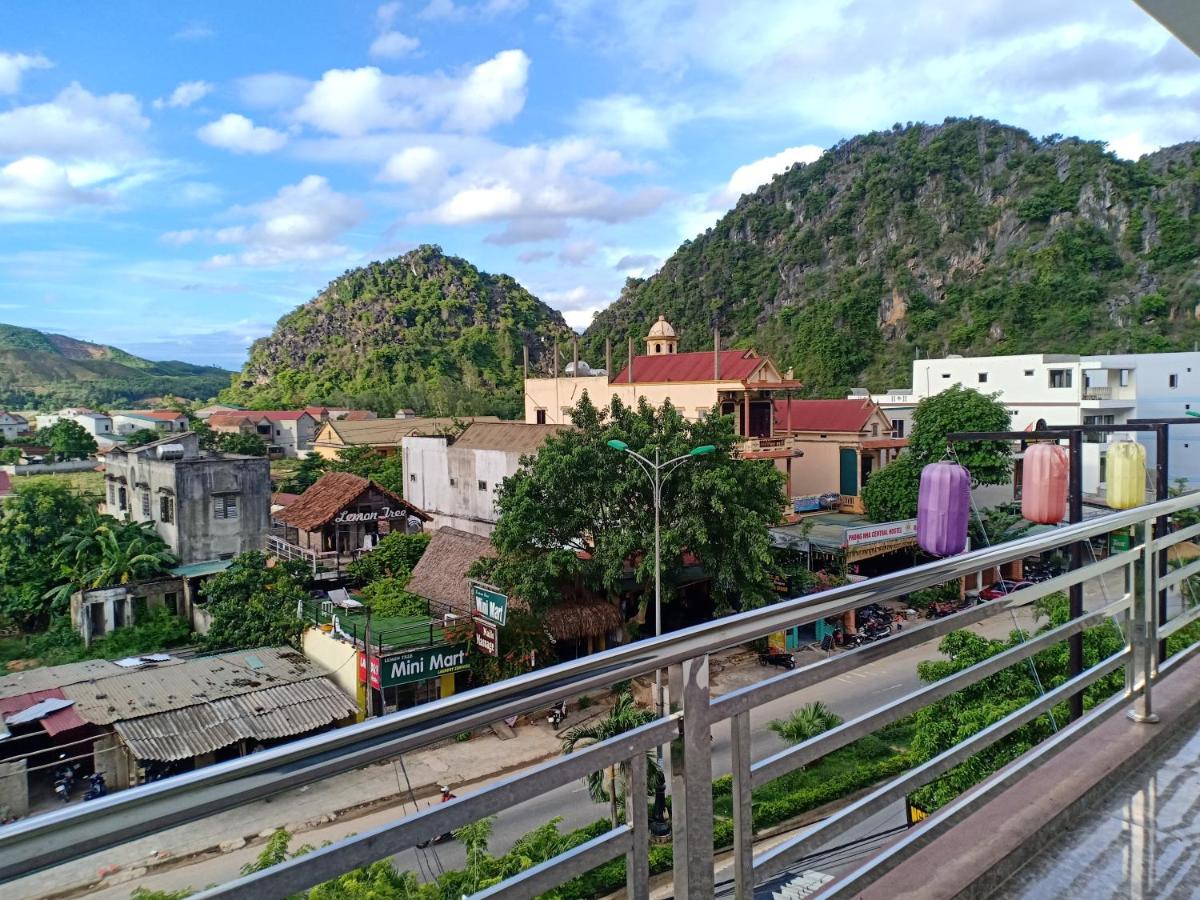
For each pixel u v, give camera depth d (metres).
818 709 11.60
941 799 7.46
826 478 28.95
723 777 7.17
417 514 22.72
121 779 12.27
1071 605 3.85
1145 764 2.35
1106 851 1.91
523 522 16.09
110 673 14.10
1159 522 3.55
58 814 0.74
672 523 16.00
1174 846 1.92
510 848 8.88
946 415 23.98
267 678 14.27
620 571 15.79
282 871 0.89
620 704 8.41
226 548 21.67
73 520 21.59
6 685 13.51
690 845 1.26
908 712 1.69
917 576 1.66
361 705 14.23
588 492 16.58
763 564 16.44
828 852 3.69
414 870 7.95
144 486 22.67
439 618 16.56
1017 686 9.22
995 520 22.48
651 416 17.75
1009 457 24.70
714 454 16.38
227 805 0.83
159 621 19.23
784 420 29.67
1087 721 2.37
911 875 1.72
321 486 23.48
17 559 20.23
